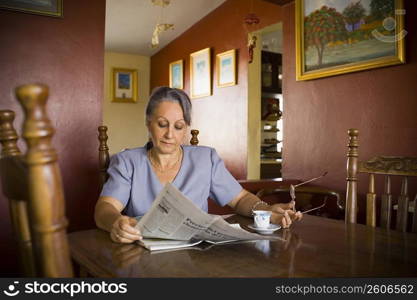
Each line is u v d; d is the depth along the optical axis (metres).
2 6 2.38
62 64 2.57
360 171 1.60
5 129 0.89
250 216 1.52
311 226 1.39
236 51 4.70
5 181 0.60
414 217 1.40
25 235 0.63
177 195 0.98
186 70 5.75
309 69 3.02
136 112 6.86
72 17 2.61
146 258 0.97
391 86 2.47
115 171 1.46
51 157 0.45
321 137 2.99
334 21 2.80
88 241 1.13
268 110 5.77
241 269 0.89
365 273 0.87
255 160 4.61
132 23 5.40
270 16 4.13
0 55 2.39
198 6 4.96
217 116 5.05
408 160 1.45
